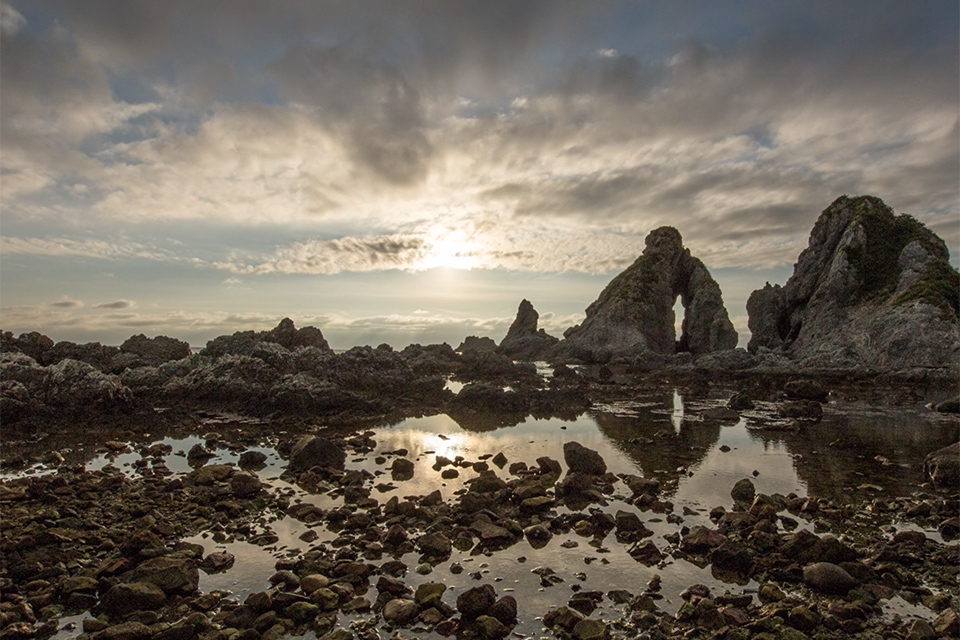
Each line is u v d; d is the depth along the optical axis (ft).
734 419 122.21
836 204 300.40
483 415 129.80
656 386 195.42
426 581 42.06
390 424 117.29
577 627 34.55
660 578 42.37
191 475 69.36
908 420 120.98
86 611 37.19
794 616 35.27
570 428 112.16
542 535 50.37
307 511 56.90
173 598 38.75
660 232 367.04
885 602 38.34
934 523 54.34
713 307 330.95
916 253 250.98
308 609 36.60
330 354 180.34
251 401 128.88
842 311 256.11
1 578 39.83
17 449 91.86
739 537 49.85
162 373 156.46
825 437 102.06
